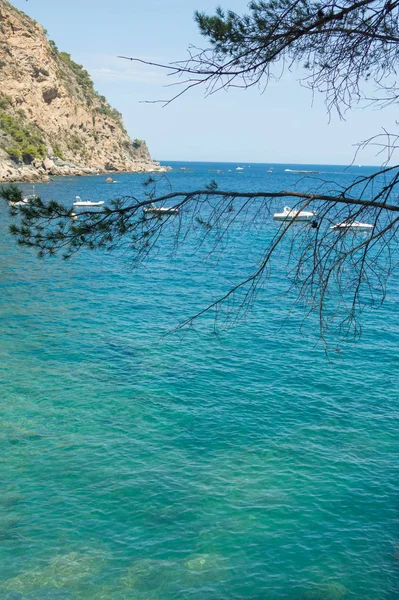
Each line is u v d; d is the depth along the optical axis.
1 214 60.03
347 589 9.44
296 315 25.83
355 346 21.73
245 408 16.42
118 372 19.17
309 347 21.67
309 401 16.92
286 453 13.89
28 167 143.25
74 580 9.55
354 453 13.93
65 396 17.16
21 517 11.18
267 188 102.75
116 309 27.80
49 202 5.87
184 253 44.78
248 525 11.07
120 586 9.43
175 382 18.31
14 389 17.61
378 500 11.96
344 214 5.45
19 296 30.19
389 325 24.27
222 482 12.59
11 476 12.70
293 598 9.24
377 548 10.46
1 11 172.25
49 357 20.58
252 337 22.84
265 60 5.56
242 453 13.89
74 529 10.86
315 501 11.91
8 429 14.98
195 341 22.45
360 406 16.62
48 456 13.61
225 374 19.03
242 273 37.47
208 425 15.37
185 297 30.55
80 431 14.95
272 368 19.56
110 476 12.75
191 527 10.99
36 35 185.88
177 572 9.80
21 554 10.13
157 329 24.30
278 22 5.57
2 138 142.00
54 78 186.12
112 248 6.02
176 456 13.72
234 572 9.80
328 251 5.56
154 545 10.46
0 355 20.66
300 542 10.62
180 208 5.72
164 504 11.71
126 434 14.81
